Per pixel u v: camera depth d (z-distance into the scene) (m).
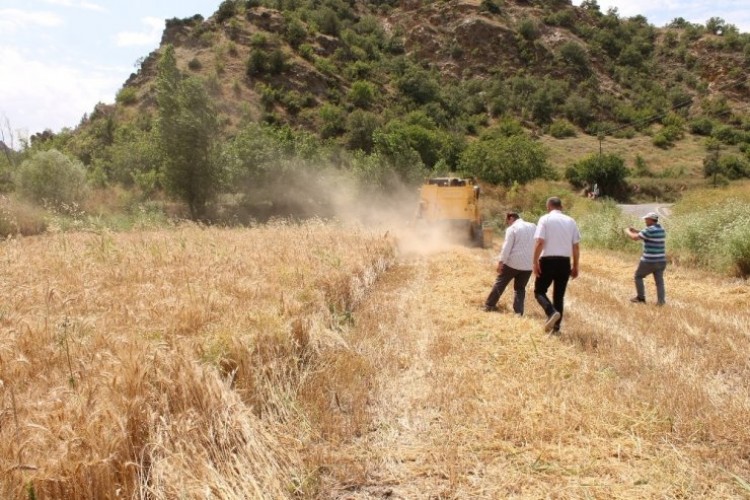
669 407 5.01
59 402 3.38
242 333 5.24
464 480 4.01
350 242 13.45
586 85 124.44
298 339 6.02
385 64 109.25
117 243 11.61
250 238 13.48
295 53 95.38
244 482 3.69
